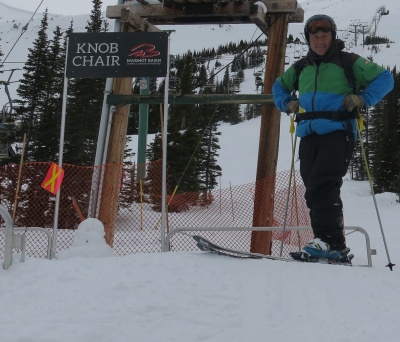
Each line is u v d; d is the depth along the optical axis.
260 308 2.85
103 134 7.26
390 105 44.47
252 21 7.67
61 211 10.08
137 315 2.71
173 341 2.40
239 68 59.41
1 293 3.06
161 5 7.75
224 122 70.06
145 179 12.21
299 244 7.24
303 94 3.87
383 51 126.81
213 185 29.17
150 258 3.64
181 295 3.00
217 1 7.49
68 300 2.93
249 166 36.84
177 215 11.15
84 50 5.45
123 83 7.32
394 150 38.03
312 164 3.83
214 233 9.40
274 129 7.39
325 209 3.77
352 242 10.83
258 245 7.02
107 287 3.11
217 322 2.65
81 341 2.32
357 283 3.27
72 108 26.58
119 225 10.48
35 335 2.37
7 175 10.89
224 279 3.29
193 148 24.47
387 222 16.92
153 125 49.38
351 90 3.79
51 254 4.20
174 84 28.44
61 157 4.73
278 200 8.99
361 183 37.84
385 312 2.81
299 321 2.68
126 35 5.43
